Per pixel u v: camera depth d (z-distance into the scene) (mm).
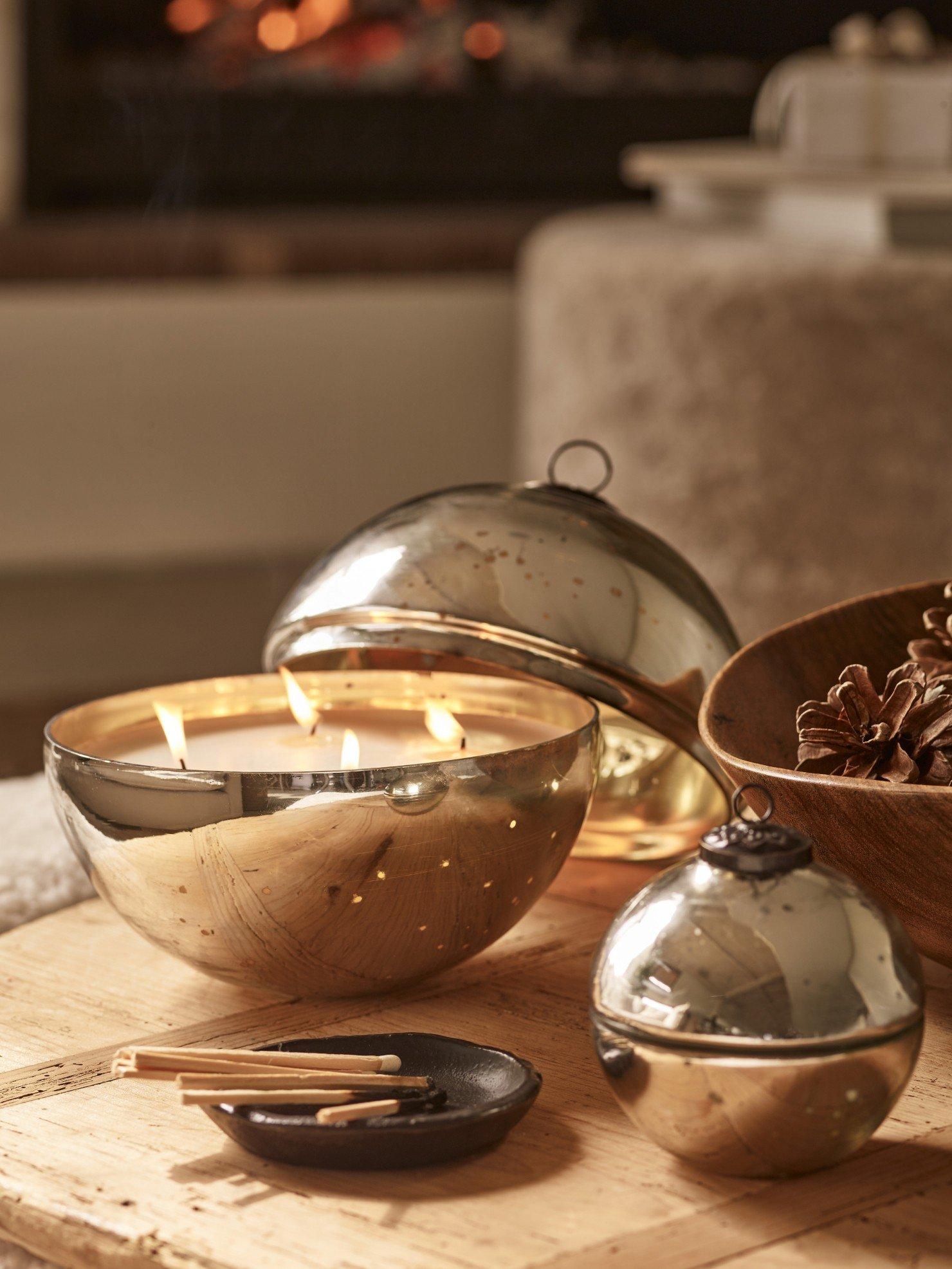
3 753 3229
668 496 3701
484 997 1179
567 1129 1060
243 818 1085
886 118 3627
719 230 4047
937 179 3396
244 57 4773
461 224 4676
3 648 4062
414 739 1219
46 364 4387
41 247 4320
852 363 3400
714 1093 983
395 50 4875
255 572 4660
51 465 4449
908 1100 1078
